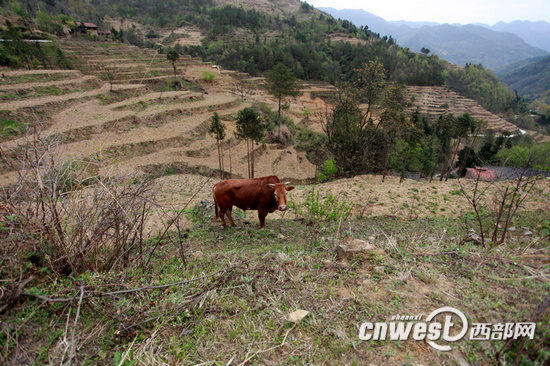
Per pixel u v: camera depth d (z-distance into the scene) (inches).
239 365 114.5
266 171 1471.5
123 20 6181.1
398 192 550.9
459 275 162.9
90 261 176.2
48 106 1316.4
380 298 146.5
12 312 124.2
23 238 154.6
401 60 5447.8
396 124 884.0
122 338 125.5
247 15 7509.8
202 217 394.3
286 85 1859.0
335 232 300.4
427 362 110.5
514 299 136.7
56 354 112.4
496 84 5836.6
